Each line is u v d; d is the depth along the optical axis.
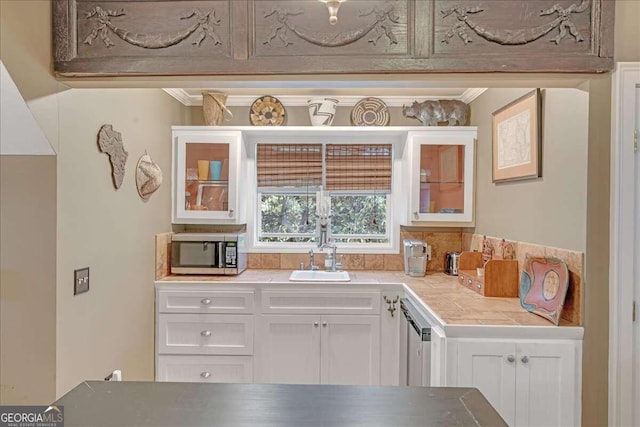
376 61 1.63
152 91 2.72
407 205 3.14
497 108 2.67
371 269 3.39
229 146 3.07
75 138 1.88
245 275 3.08
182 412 1.00
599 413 1.73
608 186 1.71
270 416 0.98
